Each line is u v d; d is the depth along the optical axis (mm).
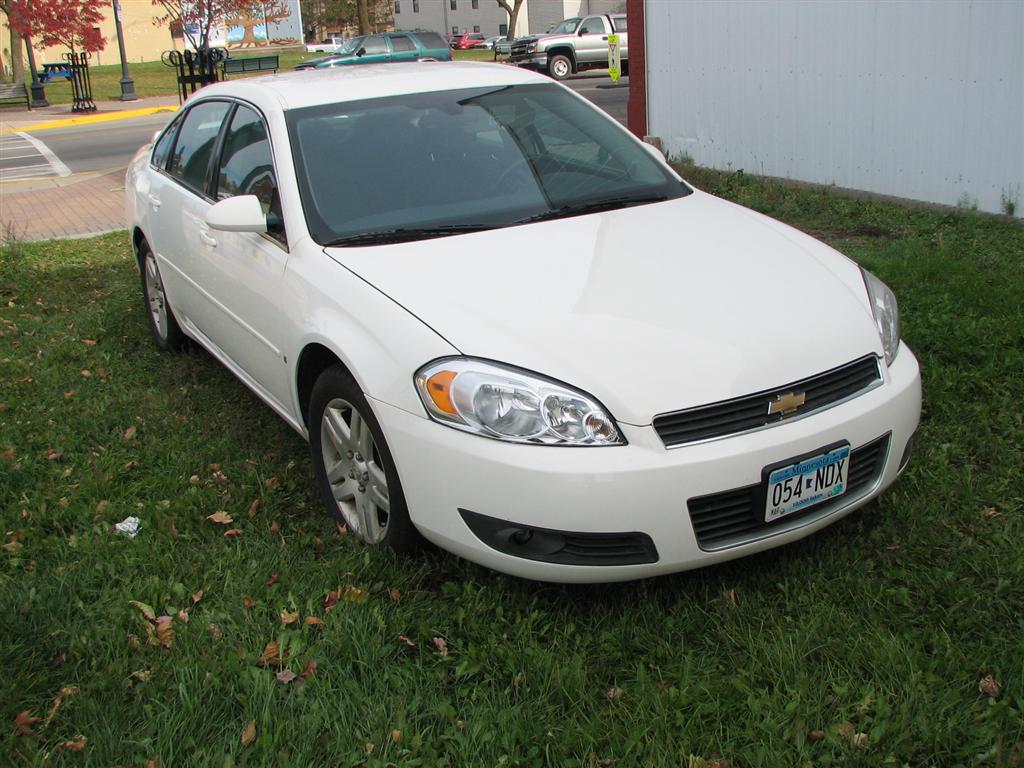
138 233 5711
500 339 2875
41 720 2570
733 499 2783
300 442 4371
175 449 4293
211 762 2381
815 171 9023
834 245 7086
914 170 7984
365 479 3303
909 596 2953
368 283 3250
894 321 3348
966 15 7234
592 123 4406
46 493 3889
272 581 3182
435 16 80562
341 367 3320
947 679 2570
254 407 4812
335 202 3705
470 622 2893
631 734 2400
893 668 2588
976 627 2783
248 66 21469
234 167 4316
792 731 2379
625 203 3941
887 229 7387
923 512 3379
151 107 26500
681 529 2727
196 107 5156
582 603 3037
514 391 2750
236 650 2814
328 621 2916
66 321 6395
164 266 5234
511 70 4652
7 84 30922
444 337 2918
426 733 2484
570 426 2701
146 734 2500
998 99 7148
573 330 2902
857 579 2988
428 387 2865
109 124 23734
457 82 4383
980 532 3258
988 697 2510
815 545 3250
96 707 2566
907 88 7859
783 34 8984
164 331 5609
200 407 4855
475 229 3621
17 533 3553
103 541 3473
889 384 3096
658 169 4301
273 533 3525
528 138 4145
